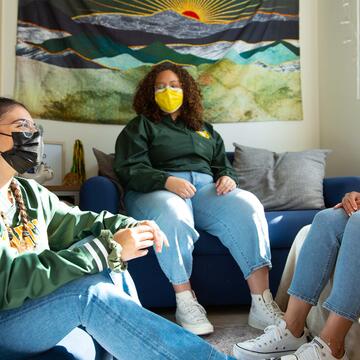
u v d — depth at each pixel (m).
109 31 2.79
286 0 2.99
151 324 0.83
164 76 2.20
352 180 2.21
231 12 2.93
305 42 3.05
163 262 1.69
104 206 1.86
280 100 2.99
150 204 1.78
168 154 2.10
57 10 2.71
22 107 1.00
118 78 2.80
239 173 2.45
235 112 2.94
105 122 2.79
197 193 2.00
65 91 2.73
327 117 2.98
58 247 1.12
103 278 0.88
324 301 1.35
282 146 3.02
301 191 2.28
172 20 2.87
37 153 0.98
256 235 1.71
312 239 1.39
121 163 2.02
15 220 0.98
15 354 0.84
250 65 2.95
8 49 2.68
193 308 1.65
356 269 1.19
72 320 0.84
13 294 0.80
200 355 0.82
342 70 2.79
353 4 2.66
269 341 1.35
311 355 1.19
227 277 1.92
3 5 2.66
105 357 0.93
